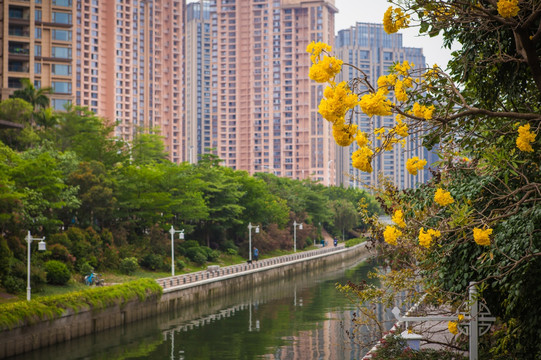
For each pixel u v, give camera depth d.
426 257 12.38
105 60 160.00
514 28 7.88
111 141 67.88
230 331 43.94
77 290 45.31
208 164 80.56
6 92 85.06
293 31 184.38
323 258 95.50
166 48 176.12
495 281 10.66
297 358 35.06
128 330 44.06
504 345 10.72
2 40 87.94
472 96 10.84
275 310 53.53
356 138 8.41
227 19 191.75
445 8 8.72
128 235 62.06
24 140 62.31
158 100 173.88
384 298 12.76
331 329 43.66
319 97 182.50
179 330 44.53
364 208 14.43
